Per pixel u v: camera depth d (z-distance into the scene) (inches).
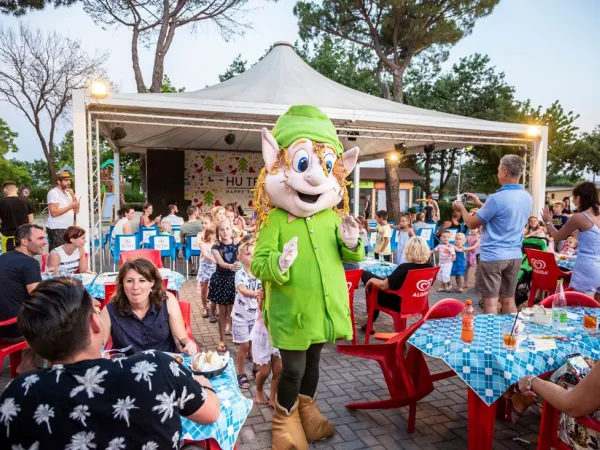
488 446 100.6
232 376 95.6
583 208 170.4
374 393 154.5
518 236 161.5
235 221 387.9
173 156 597.6
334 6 669.3
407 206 1244.5
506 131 390.3
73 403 49.5
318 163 113.1
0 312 148.5
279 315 112.2
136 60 614.9
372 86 979.3
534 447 120.3
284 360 114.3
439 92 911.7
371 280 195.6
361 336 217.8
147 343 113.7
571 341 109.3
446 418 137.0
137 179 1182.9
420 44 650.8
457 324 121.8
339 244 118.8
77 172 278.5
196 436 76.7
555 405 80.9
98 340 55.1
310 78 397.4
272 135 123.3
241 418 83.1
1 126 1536.7
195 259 422.3
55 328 50.3
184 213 603.5
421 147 557.6
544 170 407.5
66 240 205.0
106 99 280.1
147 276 111.7
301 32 708.7
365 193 1232.8
